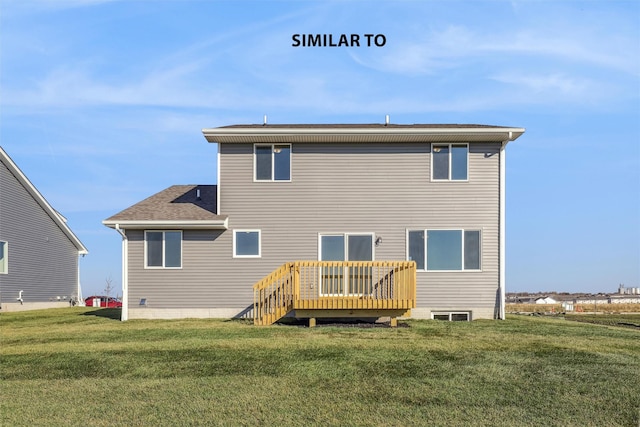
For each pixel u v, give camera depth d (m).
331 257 18.05
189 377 9.20
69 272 30.55
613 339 12.86
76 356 10.80
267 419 7.16
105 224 17.70
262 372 9.46
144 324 16.08
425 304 17.80
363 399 7.96
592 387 8.50
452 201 18.06
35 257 26.83
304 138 17.84
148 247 18.22
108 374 9.49
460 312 17.88
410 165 18.17
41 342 12.63
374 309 15.64
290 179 18.25
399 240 18.02
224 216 17.97
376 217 18.09
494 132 17.25
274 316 15.84
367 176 18.20
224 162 18.34
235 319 17.44
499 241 17.95
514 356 10.61
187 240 18.20
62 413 7.43
